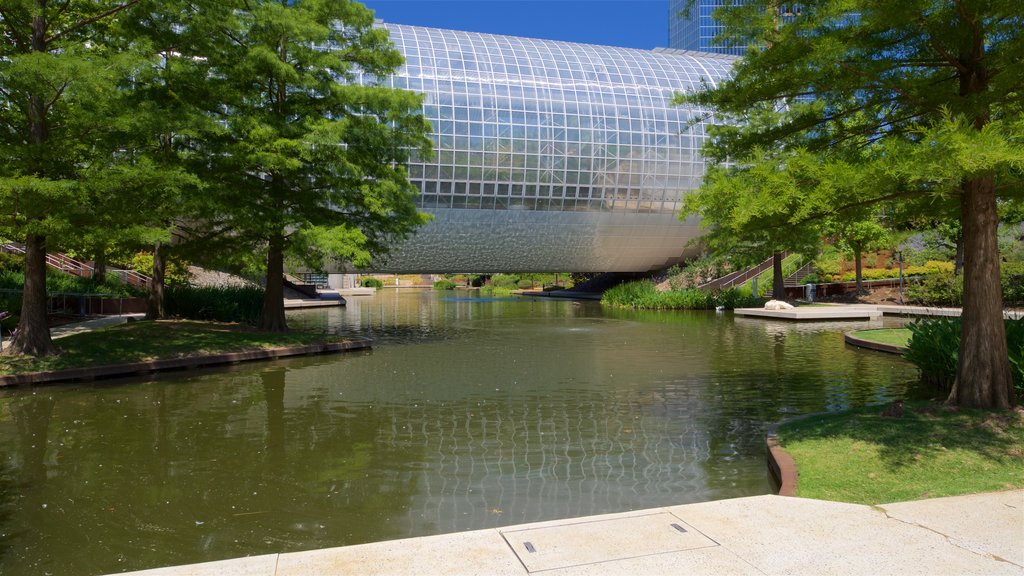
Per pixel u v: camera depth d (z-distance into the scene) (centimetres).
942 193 710
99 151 1451
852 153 1000
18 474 799
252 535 608
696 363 1739
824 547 454
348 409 1172
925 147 665
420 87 4638
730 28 939
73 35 1678
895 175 688
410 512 665
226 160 1841
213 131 1722
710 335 2519
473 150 4662
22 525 636
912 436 773
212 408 1181
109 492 732
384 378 1519
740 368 1636
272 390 1363
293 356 1905
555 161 4828
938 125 760
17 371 1428
